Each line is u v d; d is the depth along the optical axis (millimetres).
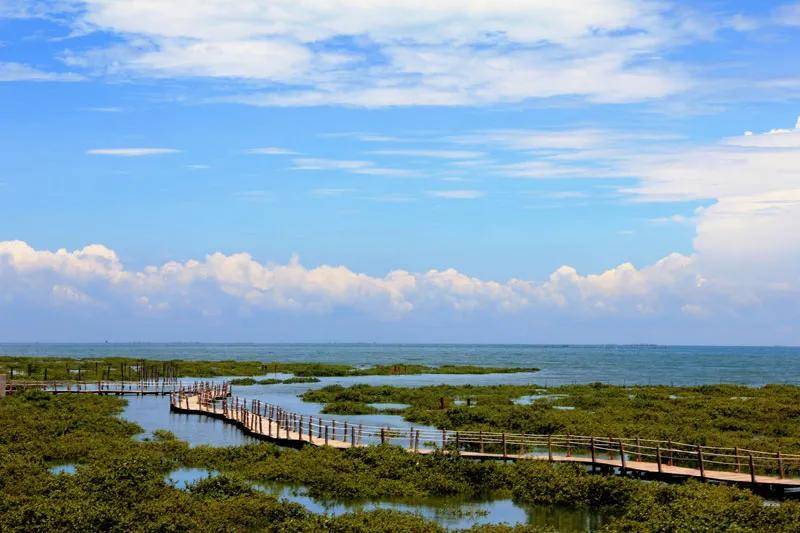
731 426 52750
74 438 43375
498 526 26281
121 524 24766
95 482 29500
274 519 27531
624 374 150625
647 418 55594
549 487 32438
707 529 24297
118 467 31438
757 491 32406
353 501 31984
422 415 58906
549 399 75812
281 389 94812
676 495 29594
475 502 32188
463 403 71250
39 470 32688
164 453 39906
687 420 54844
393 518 26781
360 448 38906
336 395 77062
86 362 135000
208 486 30750
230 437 49062
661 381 127438
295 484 34844
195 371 123312
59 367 117625
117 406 64875
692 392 86438
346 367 148625
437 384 110812
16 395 68000
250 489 30812
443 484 33438
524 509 30969
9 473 31672
